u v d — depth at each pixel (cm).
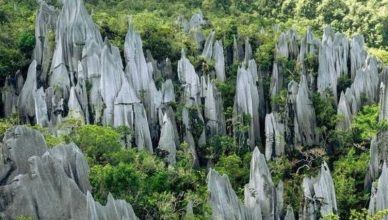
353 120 6619
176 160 5884
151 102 6312
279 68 7244
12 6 7450
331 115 6831
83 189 4291
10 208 3884
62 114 5881
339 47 7538
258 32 7912
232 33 7775
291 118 6750
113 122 5897
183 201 4709
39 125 5353
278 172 5975
